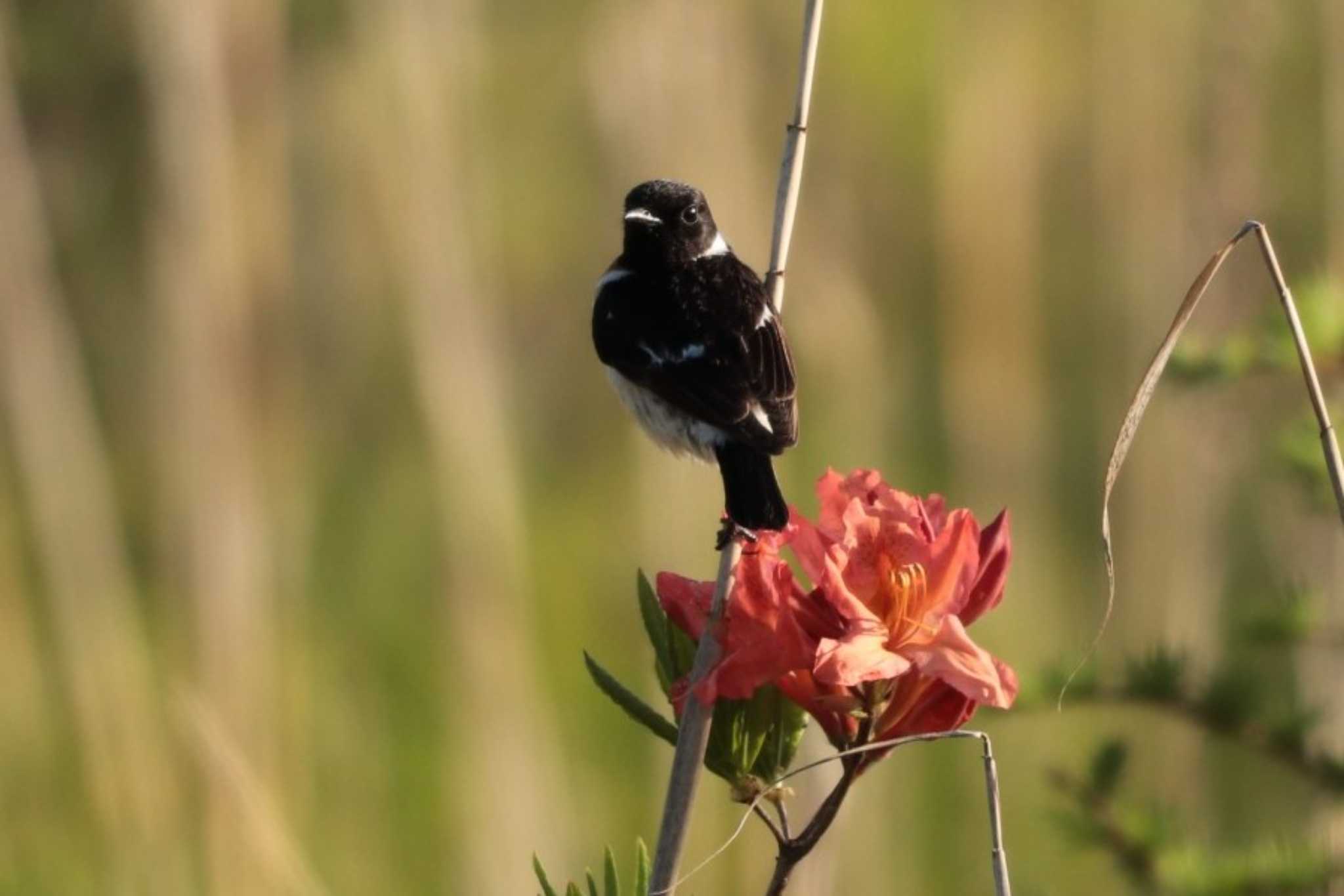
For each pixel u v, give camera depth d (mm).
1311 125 11945
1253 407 10359
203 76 11438
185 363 11227
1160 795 9633
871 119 15383
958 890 10555
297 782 10805
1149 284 12641
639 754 11883
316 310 15328
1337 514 7180
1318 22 11195
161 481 11211
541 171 17094
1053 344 14102
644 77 12086
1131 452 11172
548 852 10711
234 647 10680
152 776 10328
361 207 15125
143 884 9953
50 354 11570
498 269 13188
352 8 14758
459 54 12531
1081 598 12680
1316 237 11930
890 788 10391
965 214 13336
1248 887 6594
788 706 4195
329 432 15094
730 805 9758
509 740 10797
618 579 13875
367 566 14109
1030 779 10539
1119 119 13297
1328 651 7617
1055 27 14852
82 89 17109
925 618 3965
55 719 10930
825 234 13562
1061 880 10359
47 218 16734
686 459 6895
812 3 4781
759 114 13781
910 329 14922
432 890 10969
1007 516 4199
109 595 10961
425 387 11422
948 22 14781
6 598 11242
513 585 11258
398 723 12008
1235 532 10398
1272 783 9789
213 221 11492
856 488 4281
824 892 6254
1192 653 7262
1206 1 12172
